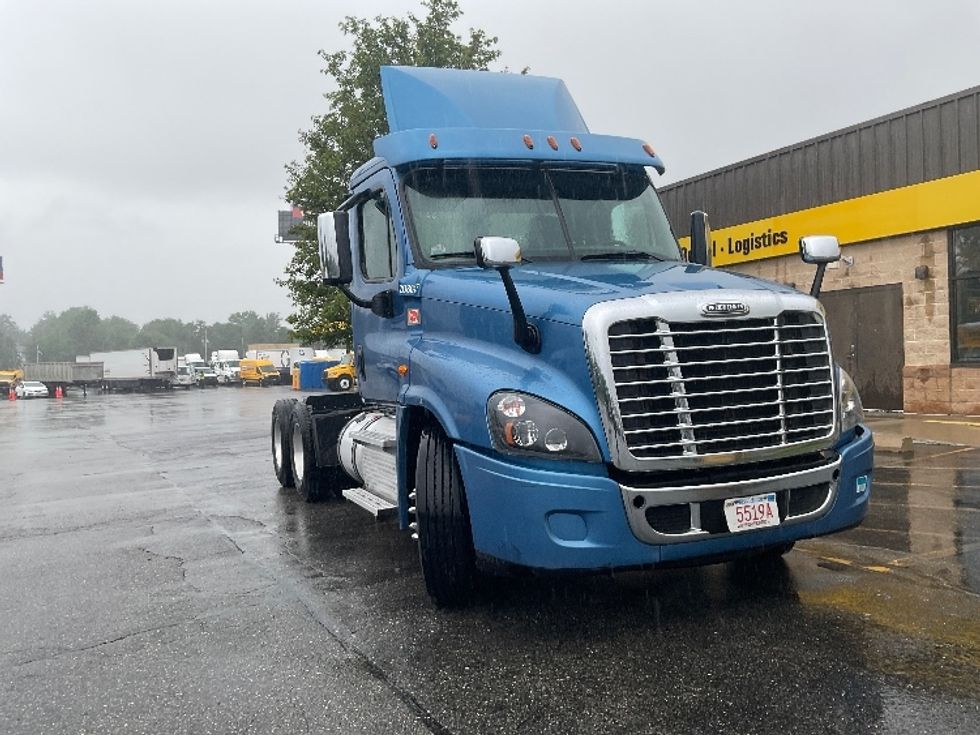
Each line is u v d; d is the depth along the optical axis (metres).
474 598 5.19
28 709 4.05
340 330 19.91
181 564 6.83
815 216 16.53
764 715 3.60
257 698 4.05
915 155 14.77
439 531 5.00
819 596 5.11
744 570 5.71
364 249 6.80
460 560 5.01
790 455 4.52
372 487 7.08
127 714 3.95
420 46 19.30
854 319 16.17
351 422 8.50
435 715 3.77
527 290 4.84
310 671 4.35
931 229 14.57
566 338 4.45
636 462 4.23
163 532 8.20
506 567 4.70
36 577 6.62
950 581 5.33
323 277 6.29
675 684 3.95
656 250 6.26
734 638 4.48
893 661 4.09
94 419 30.66
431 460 5.08
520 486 4.36
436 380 5.07
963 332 14.37
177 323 195.75
